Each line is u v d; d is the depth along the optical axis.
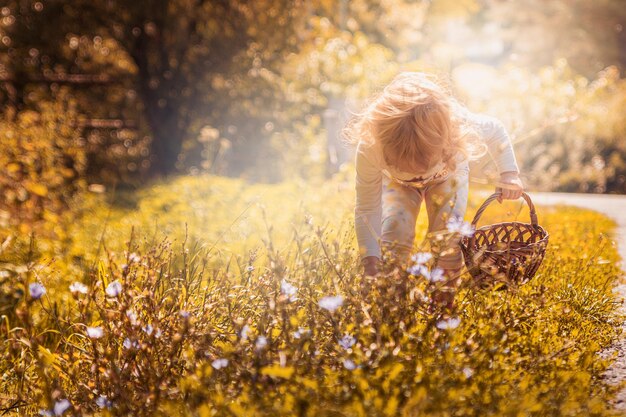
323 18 20.94
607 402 3.05
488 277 3.63
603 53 45.66
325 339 3.18
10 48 17.66
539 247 3.87
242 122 20.36
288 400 2.58
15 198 8.84
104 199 12.09
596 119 20.48
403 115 3.67
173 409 2.78
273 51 19.94
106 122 18.06
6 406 3.32
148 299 3.31
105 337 3.38
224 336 3.42
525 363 3.16
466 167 4.20
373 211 4.16
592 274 4.98
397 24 25.89
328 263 3.74
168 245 3.86
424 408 2.48
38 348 3.26
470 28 47.94
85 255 6.52
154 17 18.77
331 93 17.94
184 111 19.95
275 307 3.05
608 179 19.92
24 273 4.86
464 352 2.97
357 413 2.44
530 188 19.75
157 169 19.56
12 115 10.74
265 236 7.14
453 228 3.20
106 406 2.98
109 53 18.62
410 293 3.09
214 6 19.05
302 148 17.97
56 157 10.85
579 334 3.80
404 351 2.91
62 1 18.42
